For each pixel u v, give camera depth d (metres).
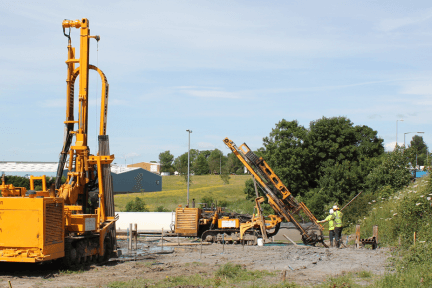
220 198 71.25
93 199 18.22
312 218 23.95
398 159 38.56
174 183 120.62
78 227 14.87
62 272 13.66
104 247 17.03
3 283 11.88
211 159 168.62
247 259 17.30
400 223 20.91
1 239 12.92
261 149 55.75
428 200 19.92
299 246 21.14
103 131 17.95
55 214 13.52
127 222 32.44
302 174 51.97
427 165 24.38
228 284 11.95
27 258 12.57
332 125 55.66
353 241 23.81
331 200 45.62
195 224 26.50
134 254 18.95
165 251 20.05
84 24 17.39
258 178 24.84
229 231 25.56
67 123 17.45
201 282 12.20
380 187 36.81
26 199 12.91
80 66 17.36
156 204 58.78
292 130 52.78
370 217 26.56
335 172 47.47
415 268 12.52
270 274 13.58
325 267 15.05
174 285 11.74
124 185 86.88
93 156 17.20
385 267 14.36
